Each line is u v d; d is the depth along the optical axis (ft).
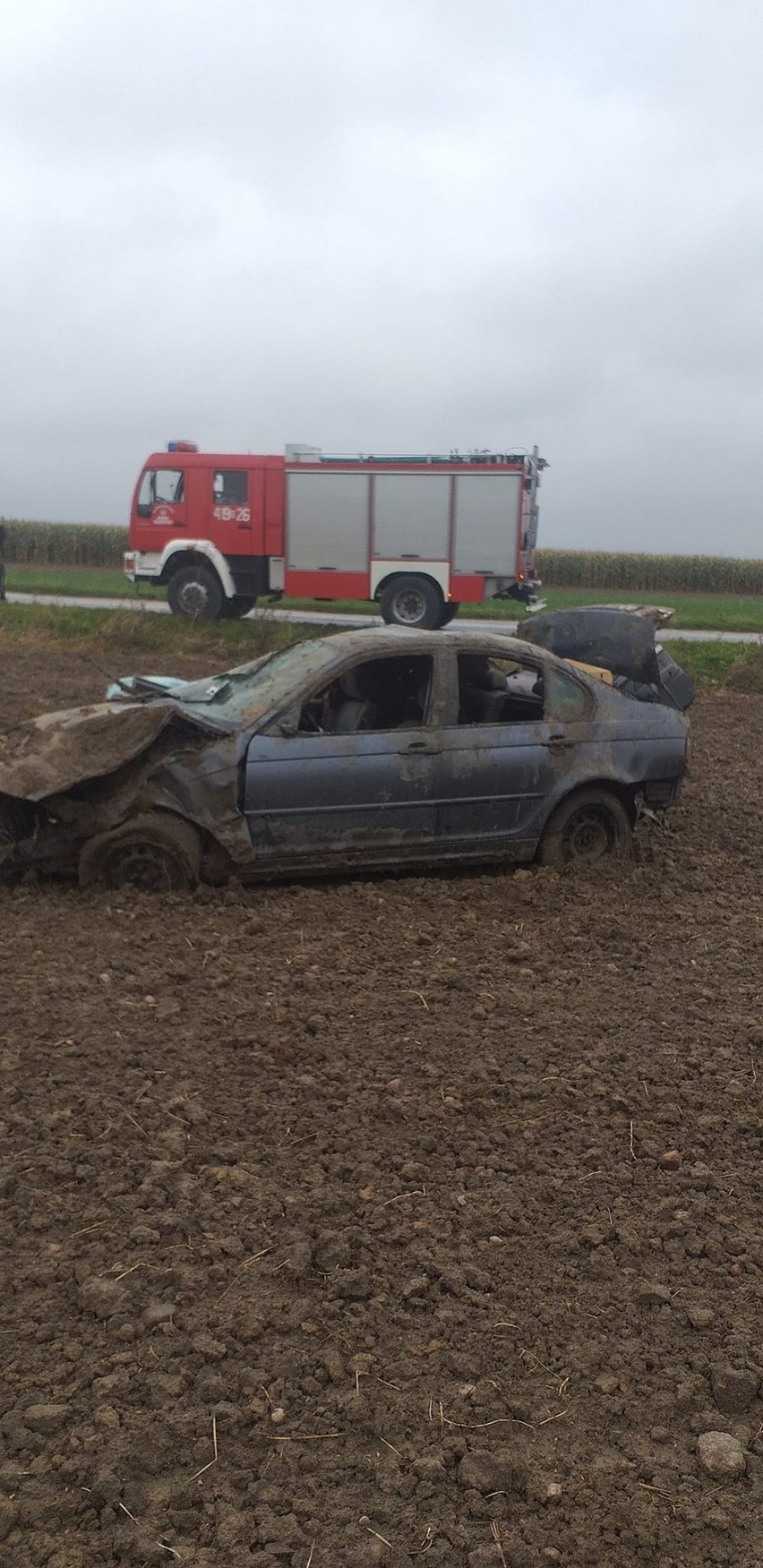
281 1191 13.60
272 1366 10.75
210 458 80.79
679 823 33.88
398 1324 11.44
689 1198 13.83
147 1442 9.77
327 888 25.04
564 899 25.32
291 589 81.56
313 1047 17.30
